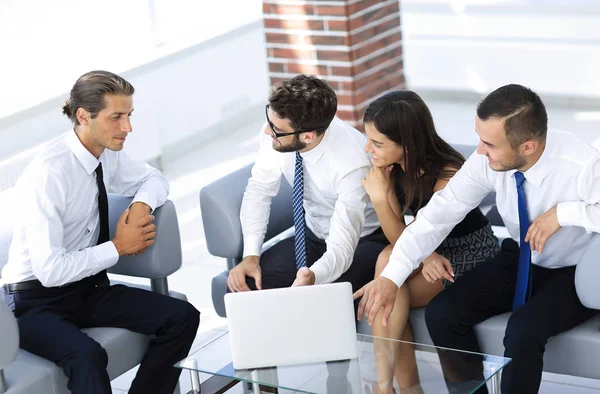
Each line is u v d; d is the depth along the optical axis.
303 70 6.40
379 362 2.91
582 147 3.20
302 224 3.62
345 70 6.25
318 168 3.57
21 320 3.29
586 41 6.98
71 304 3.41
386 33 6.57
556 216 3.14
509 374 3.09
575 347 3.14
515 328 3.10
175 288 5.06
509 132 3.05
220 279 3.83
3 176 5.53
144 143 6.57
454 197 3.32
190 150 7.19
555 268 3.36
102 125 3.33
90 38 6.41
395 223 3.47
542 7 7.08
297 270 3.63
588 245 3.08
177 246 3.68
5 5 5.77
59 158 3.36
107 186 3.58
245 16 7.76
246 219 3.72
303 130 3.38
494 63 7.43
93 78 3.32
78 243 3.48
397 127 3.33
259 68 7.90
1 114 5.62
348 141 3.57
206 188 3.77
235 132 7.60
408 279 3.47
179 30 7.24
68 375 3.15
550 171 3.19
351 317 2.91
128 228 3.48
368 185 3.45
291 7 6.28
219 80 7.40
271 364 2.92
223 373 2.91
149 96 6.64
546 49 7.17
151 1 6.89
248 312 2.89
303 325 2.90
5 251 3.61
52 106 5.93
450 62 7.62
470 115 7.39
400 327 3.34
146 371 3.42
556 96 7.38
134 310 3.42
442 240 3.35
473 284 3.35
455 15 7.46
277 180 3.74
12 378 3.11
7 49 5.82
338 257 3.43
